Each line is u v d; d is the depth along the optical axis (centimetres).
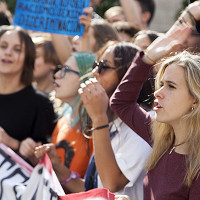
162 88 289
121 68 365
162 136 301
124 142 347
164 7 1212
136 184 344
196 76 280
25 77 459
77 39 504
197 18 319
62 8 468
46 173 357
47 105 458
